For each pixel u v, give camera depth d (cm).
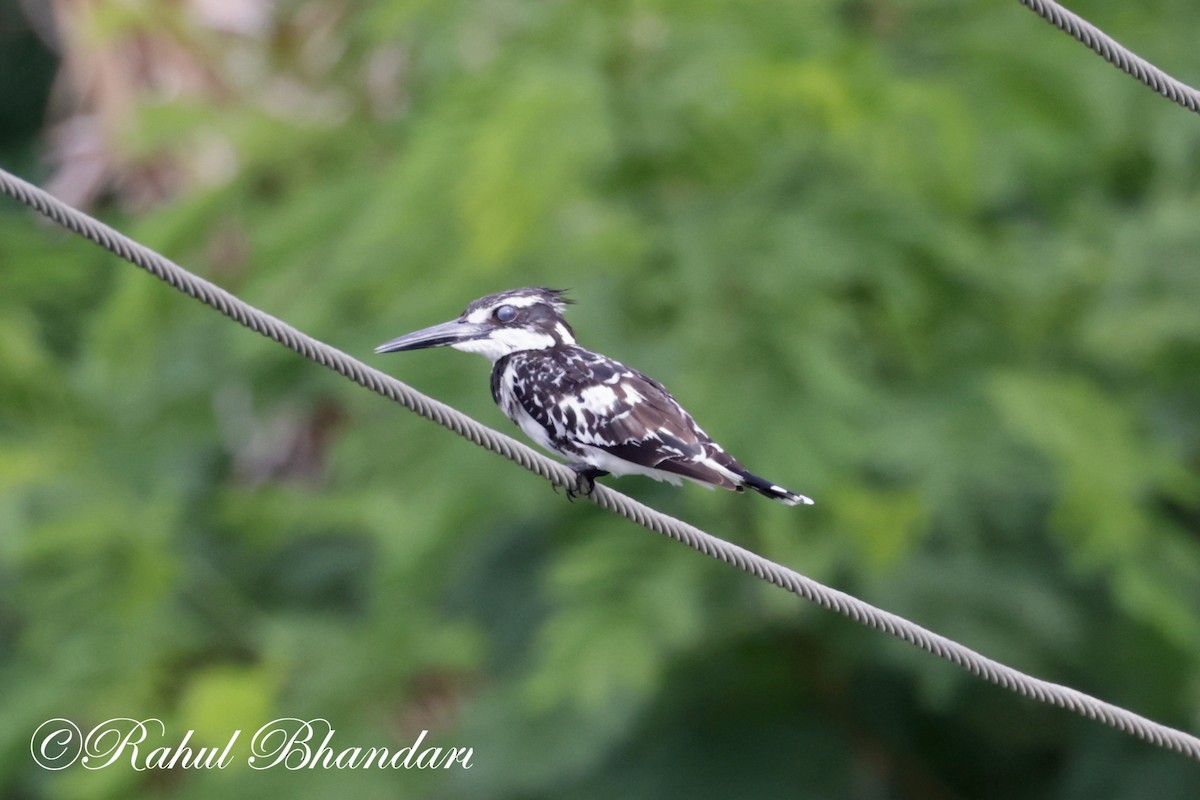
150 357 1762
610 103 1377
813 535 1324
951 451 1365
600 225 1334
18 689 1692
